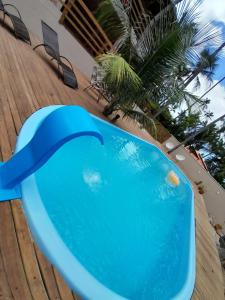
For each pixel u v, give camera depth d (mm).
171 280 3543
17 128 2943
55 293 2033
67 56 6715
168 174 6461
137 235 4012
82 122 2141
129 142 5949
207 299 3570
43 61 5059
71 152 4266
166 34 5254
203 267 4277
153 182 5719
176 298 3082
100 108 6043
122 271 3236
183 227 4957
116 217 4043
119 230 3842
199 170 10359
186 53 5449
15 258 2006
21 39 4980
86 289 2287
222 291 4121
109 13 6691
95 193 4086
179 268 3818
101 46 7617
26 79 3949
